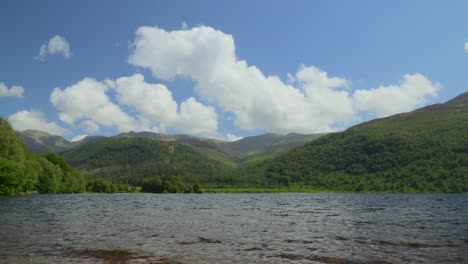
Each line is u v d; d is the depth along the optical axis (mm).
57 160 194000
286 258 25500
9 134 126312
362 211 76812
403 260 25125
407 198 170625
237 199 156500
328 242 32594
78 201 106000
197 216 60375
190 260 24469
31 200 99938
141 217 56656
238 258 25297
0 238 32438
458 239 34688
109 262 23609
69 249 27766
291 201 137500
